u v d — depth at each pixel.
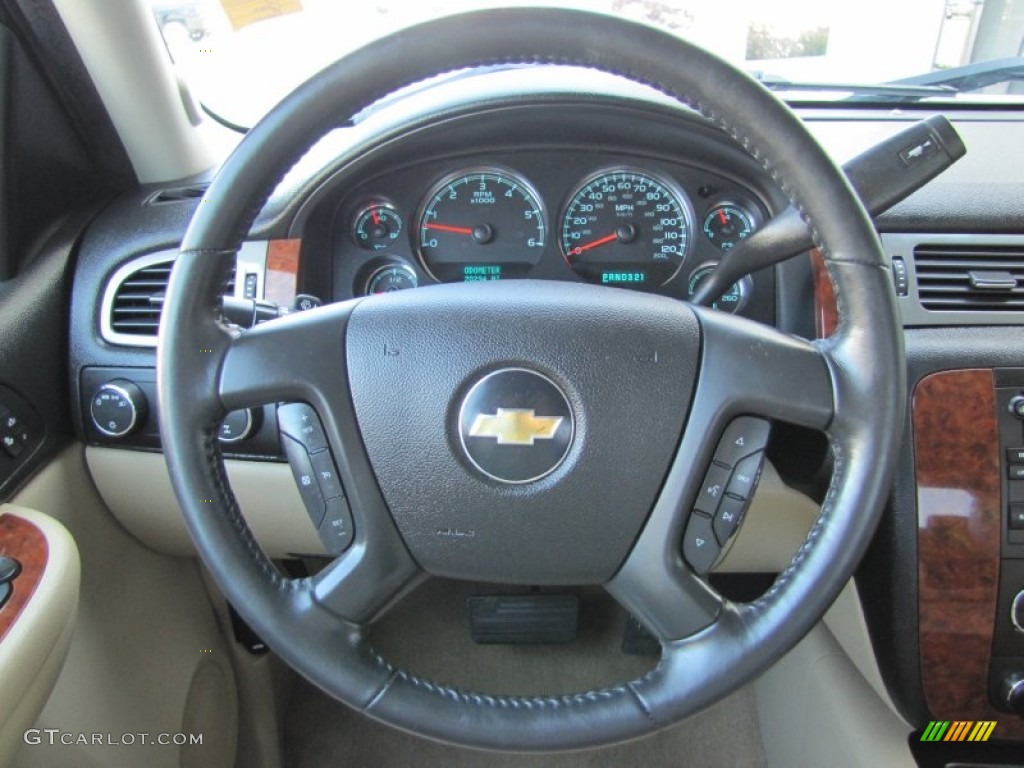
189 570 1.40
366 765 1.53
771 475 1.04
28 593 0.84
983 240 1.04
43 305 1.09
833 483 0.67
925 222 1.05
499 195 1.14
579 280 1.16
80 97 1.17
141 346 1.11
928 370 1.00
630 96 1.02
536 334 0.70
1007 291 1.03
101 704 1.11
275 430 1.06
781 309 1.08
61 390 1.12
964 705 1.04
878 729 1.12
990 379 0.99
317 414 0.72
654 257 1.15
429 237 1.16
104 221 1.17
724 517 0.71
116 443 1.13
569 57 0.62
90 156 1.23
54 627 0.84
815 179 0.62
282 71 1.30
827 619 1.27
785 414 0.67
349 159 1.04
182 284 0.66
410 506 0.72
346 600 0.72
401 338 0.71
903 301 1.04
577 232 1.15
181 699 1.31
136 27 1.15
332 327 0.72
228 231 0.66
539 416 0.70
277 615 0.70
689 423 0.70
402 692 0.71
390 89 0.63
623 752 1.54
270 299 1.08
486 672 1.55
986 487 0.98
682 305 0.72
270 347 0.70
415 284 1.17
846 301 0.65
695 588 0.71
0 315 1.03
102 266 1.13
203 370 0.68
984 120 1.29
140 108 1.20
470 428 0.70
